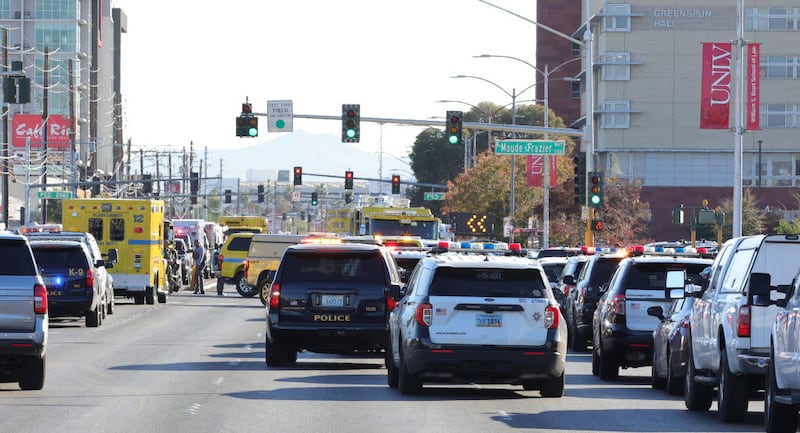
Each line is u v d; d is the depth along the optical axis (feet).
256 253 339.77
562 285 219.41
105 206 318.86
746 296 105.70
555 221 585.63
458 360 124.77
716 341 111.86
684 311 133.59
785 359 95.14
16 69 336.70
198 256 404.57
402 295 146.10
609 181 609.42
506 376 125.80
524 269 127.24
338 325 157.17
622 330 152.76
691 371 120.16
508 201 629.92
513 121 472.44
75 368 159.74
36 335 126.62
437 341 125.39
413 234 375.25
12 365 133.59
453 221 499.10
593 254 210.38
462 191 642.22
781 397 96.17
